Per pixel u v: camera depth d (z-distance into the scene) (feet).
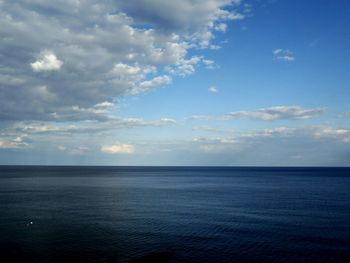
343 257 151.53
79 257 152.46
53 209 277.85
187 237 185.88
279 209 283.18
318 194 398.83
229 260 148.36
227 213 264.72
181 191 448.24
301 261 146.72
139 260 147.64
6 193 396.37
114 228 207.82
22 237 184.03
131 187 508.94
